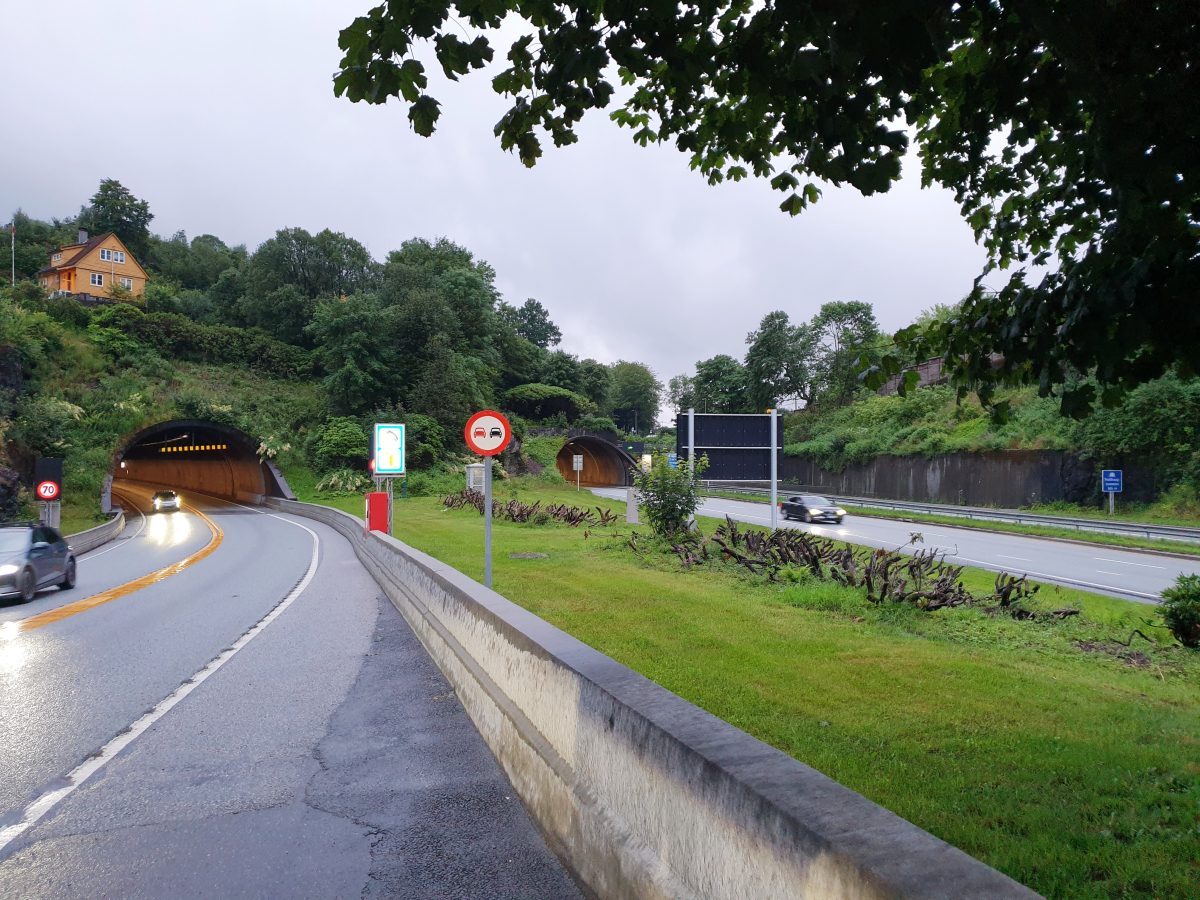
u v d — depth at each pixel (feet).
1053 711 18.35
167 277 328.70
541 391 278.05
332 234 263.70
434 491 178.60
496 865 11.24
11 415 130.00
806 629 28.81
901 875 4.78
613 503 163.12
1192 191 9.22
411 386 212.64
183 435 188.24
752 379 272.72
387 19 10.83
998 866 10.50
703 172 16.24
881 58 8.71
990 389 14.15
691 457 69.10
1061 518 107.04
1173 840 11.16
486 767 15.62
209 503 202.59
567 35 11.35
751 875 6.36
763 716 17.70
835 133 10.39
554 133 14.07
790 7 9.08
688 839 7.56
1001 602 35.24
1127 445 114.83
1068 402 11.98
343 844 12.14
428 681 23.22
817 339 258.37
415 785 14.70
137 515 156.15
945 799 12.84
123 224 334.85
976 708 18.47
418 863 11.38
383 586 46.26
